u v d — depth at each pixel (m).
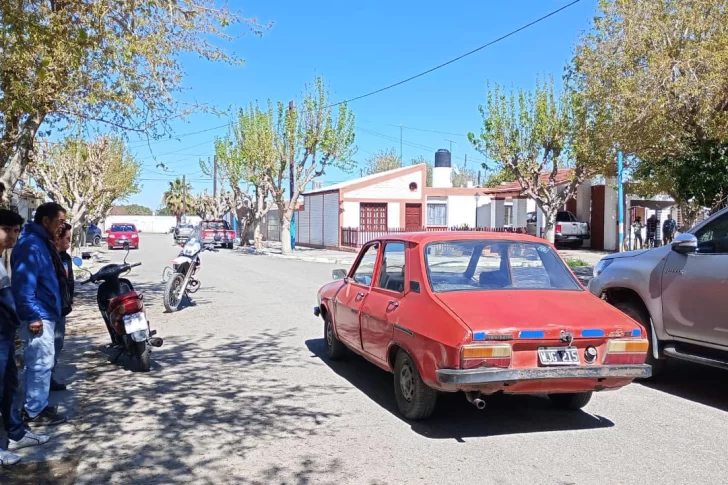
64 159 27.97
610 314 5.30
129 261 26.70
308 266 24.55
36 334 5.21
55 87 9.45
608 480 4.34
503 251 6.04
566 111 24.03
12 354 4.84
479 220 36.28
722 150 11.79
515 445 5.04
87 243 46.25
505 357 4.79
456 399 6.41
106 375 7.37
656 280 6.95
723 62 10.34
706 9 11.20
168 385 6.92
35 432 5.35
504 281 5.86
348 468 4.58
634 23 11.75
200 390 6.71
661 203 32.19
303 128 31.27
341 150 31.53
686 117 11.58
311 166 31.73
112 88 10.07
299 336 9.80
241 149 35.22
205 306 13.05
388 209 35.50
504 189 34.19
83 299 14.21
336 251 35.22
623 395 6.63
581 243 33.09
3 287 4.67
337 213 35.69
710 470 4.52
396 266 6.32
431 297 5.41
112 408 6.07
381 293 6.38
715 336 6.27
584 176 24.36
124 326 7.38
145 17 9.78
